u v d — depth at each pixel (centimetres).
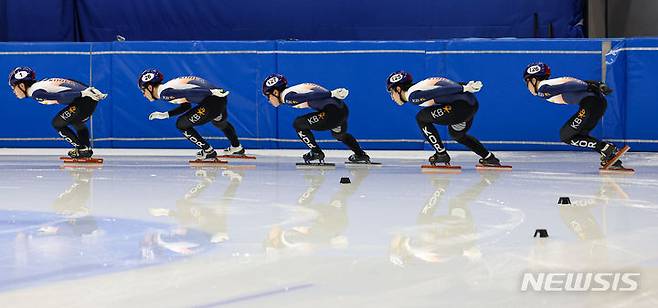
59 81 2191
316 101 2100
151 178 1883
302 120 2111
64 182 1812
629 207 1430
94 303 833
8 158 2352
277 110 2548
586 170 2038
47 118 2594
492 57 2481
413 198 1548
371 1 2966
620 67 2459
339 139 2178
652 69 2441
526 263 991
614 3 3064
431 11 2953
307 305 816
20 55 2583
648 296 845
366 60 2517
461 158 2336
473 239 1142
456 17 2947
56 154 2466
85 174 1969
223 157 2319
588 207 1432
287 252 1059
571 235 1167
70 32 3025
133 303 830
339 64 2523
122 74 2575
